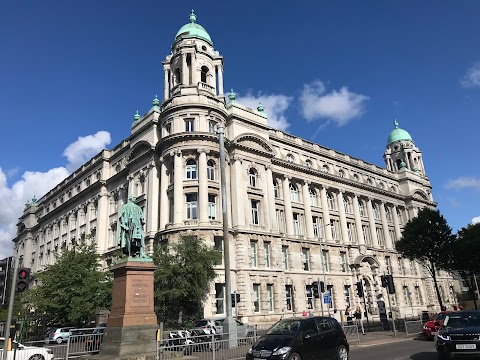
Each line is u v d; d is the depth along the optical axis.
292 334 14.35
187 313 33.19
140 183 48.28
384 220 66.81
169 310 32.56
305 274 49.31
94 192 57.97
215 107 43.75
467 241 45.09
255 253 43.31
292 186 54.41
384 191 68.06
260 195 46.19
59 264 39.31
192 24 51.03
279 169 51.53
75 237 60.69
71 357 18.02
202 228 38.28
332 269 53.50
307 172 55.38
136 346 16.81
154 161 45.66
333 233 57.16
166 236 39.00
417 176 77.38
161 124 45.22
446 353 14.80
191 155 41.84
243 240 41.88
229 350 18.66
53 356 19.58
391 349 20.89
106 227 54.31
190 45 47.34
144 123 49.62
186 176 41.53
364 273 56.62
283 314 42.38
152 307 18.05
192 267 32.88
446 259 45.56
